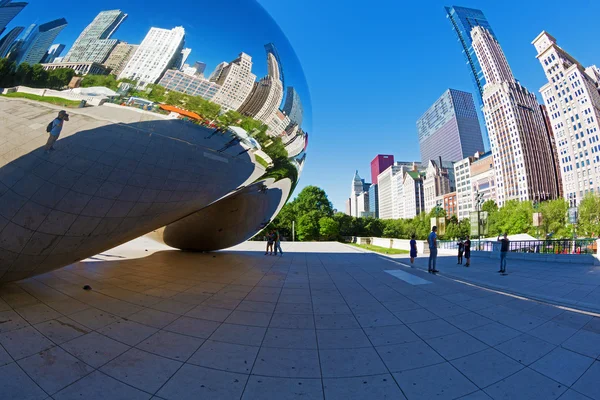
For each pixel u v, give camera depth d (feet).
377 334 12.11
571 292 19.85
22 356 8.85
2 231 11.02
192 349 10.24
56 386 7.64
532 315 14.66
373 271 28.60
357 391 8.04
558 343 11.30
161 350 10.04
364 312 15.03
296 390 8.02
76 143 10.75
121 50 10.96
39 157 10.53
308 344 11.05
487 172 384.88
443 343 11.27
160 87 11.50
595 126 260.62
